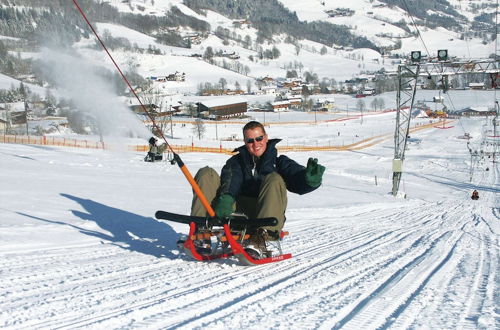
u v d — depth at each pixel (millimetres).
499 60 27828
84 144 46719
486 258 5875
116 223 7457
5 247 5223
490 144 80812
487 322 2988
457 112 126875
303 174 4332
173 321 2844
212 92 164875
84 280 3863
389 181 40938
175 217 4383
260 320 2904
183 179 21906
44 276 3977
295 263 4848
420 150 75250
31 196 10703
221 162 38656
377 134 96125
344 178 36531
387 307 3301
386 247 6578
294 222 10297
